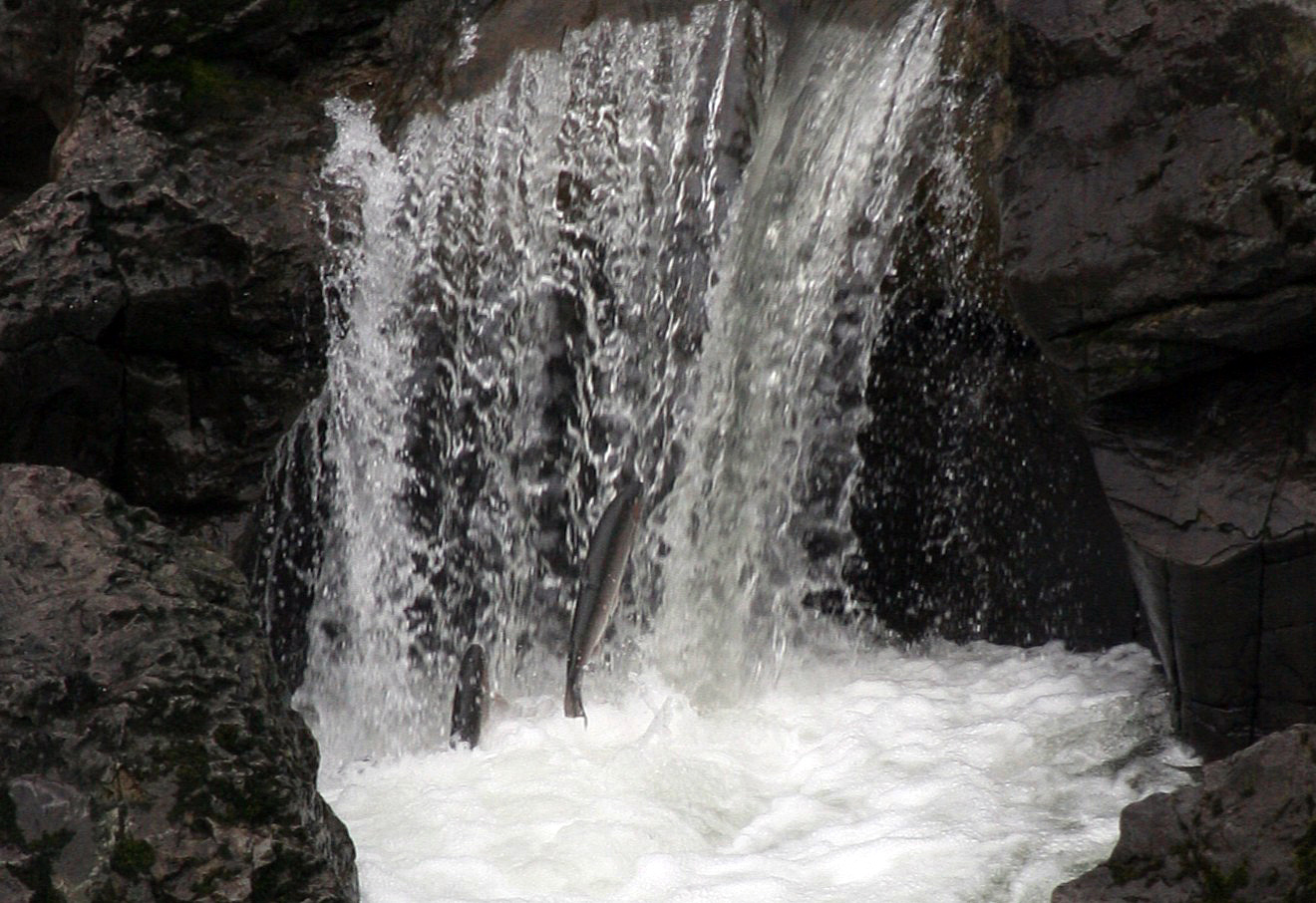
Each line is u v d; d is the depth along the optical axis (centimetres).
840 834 1267
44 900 1039
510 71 1792
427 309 1742
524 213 1741
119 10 1823
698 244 1680
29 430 1596
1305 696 1245
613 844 1248
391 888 1193
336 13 1877
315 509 1739
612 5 1794
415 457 1755
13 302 1566
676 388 1691
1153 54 1266
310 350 1684
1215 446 1256
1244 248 1188
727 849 1266
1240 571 1220
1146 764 1356
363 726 1689
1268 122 1192
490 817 1323
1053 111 1327
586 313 1727
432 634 1777
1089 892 1055
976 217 1554
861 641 1772
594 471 1742
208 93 1811
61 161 1781
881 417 1714
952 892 1162
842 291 1620
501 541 1775
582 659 1459
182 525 1653
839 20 1730
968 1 1567
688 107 1703
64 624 1167
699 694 1605
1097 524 1636
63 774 1092
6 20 2036
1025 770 1370
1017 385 1636
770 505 1698
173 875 1060
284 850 1097
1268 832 1002
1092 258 1270
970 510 1722
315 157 1789
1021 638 1728
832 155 1627
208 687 1166
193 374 1652
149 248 1627
